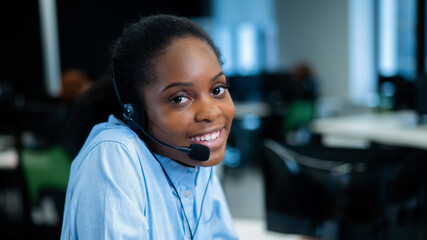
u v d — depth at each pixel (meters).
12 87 3.27
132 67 0.63
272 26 6.87
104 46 0.78
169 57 0.60
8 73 6.00
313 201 1.10
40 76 6.06
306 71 5.09
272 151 1.14
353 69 5.76
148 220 0.64
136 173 0.61
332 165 1.10
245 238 1.29
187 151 0.62
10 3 5.96
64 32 6.62
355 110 5.26
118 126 0.67
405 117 3.44
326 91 6.08
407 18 5.36
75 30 6.71
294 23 6.51
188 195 0.72
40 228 2.16
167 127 0.62
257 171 4.99
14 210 2.30
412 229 1.05
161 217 0.66
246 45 7.17
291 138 4.70
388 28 5.52
